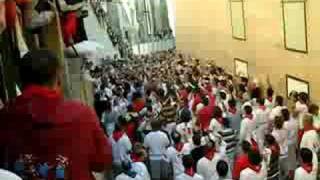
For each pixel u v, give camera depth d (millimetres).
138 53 34625
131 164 9539
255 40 19375
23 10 4789
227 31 22547
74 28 7137
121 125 11516
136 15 35625
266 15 18094
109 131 13305
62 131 2330
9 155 2348
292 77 16531
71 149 2334
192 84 17922
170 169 11023
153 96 16953
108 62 25531
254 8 19141
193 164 9328
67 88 7398
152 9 36219
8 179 2205
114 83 20094
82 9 7637
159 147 11062
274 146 10164
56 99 2375
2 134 2350
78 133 2346
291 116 11578
